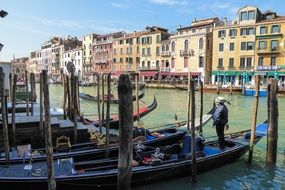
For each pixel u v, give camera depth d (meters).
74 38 97.56
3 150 9.11
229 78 49.12
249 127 17.94
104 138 10.73
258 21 46.34
